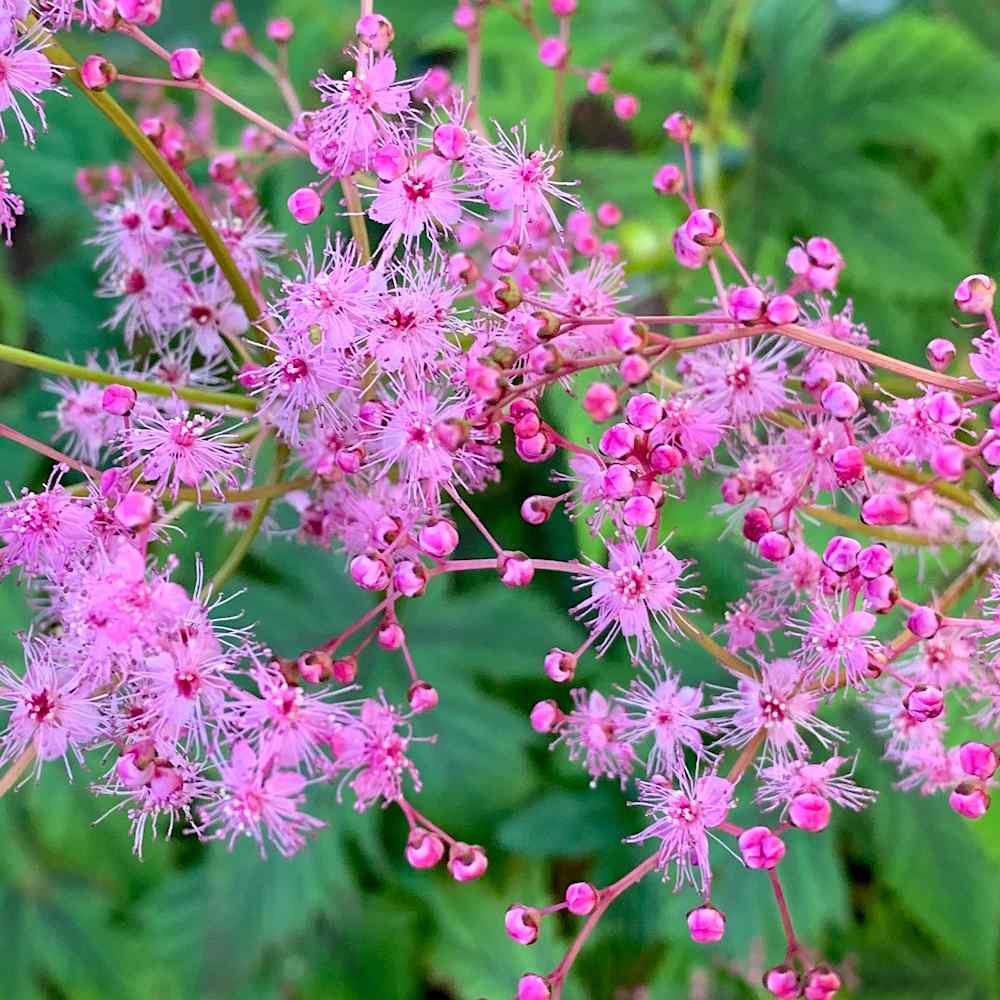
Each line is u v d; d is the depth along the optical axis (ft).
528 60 0.83
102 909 0.93
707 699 0.80
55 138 0.92
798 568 0.65
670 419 0.63
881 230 0.81
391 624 0.64
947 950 0.83
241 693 0.61
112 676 0.62
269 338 0.64
